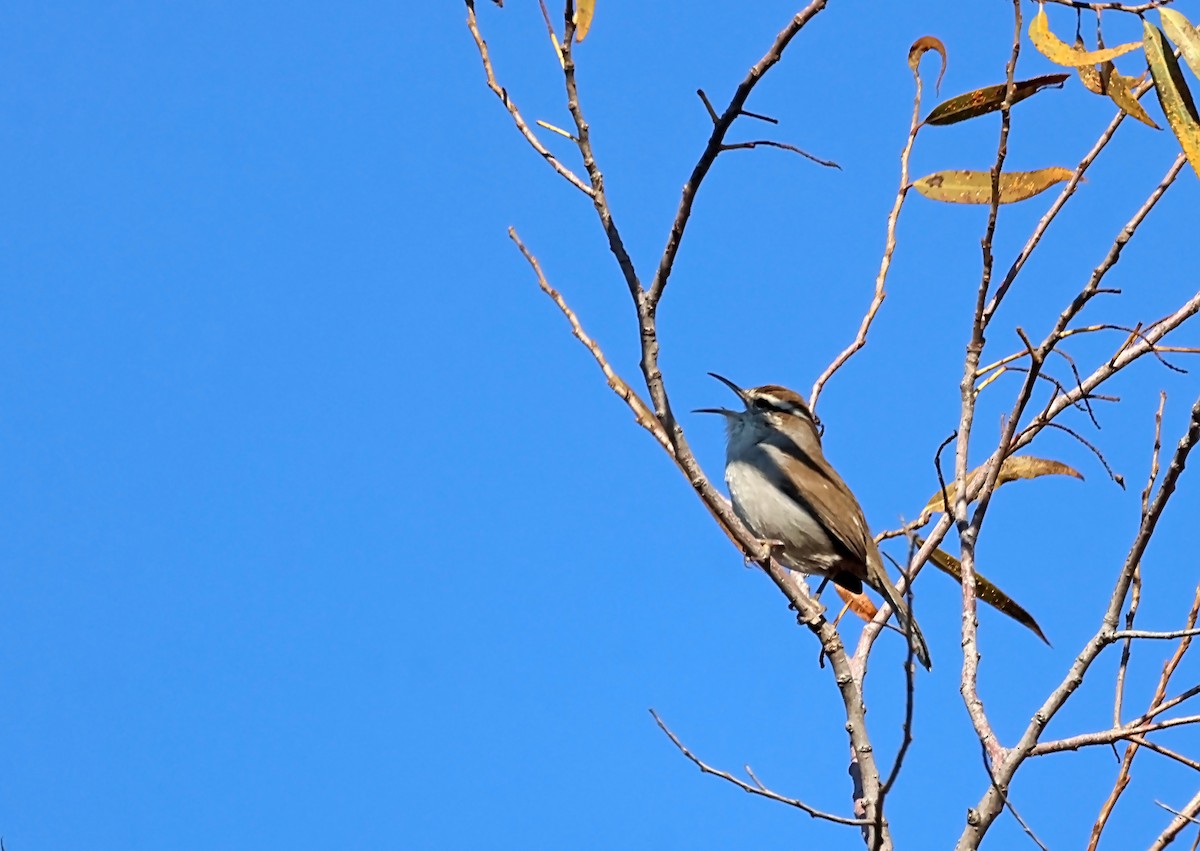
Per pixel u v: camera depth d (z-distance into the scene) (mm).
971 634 9648
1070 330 9961
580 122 10227
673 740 9594
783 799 9125
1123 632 8773
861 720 9789
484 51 10562
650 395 10312
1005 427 10148
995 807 8789
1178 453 8719
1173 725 8586
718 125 9523
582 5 10531
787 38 9297
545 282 10789
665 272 10094
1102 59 10164
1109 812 9281
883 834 8734
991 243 9977
